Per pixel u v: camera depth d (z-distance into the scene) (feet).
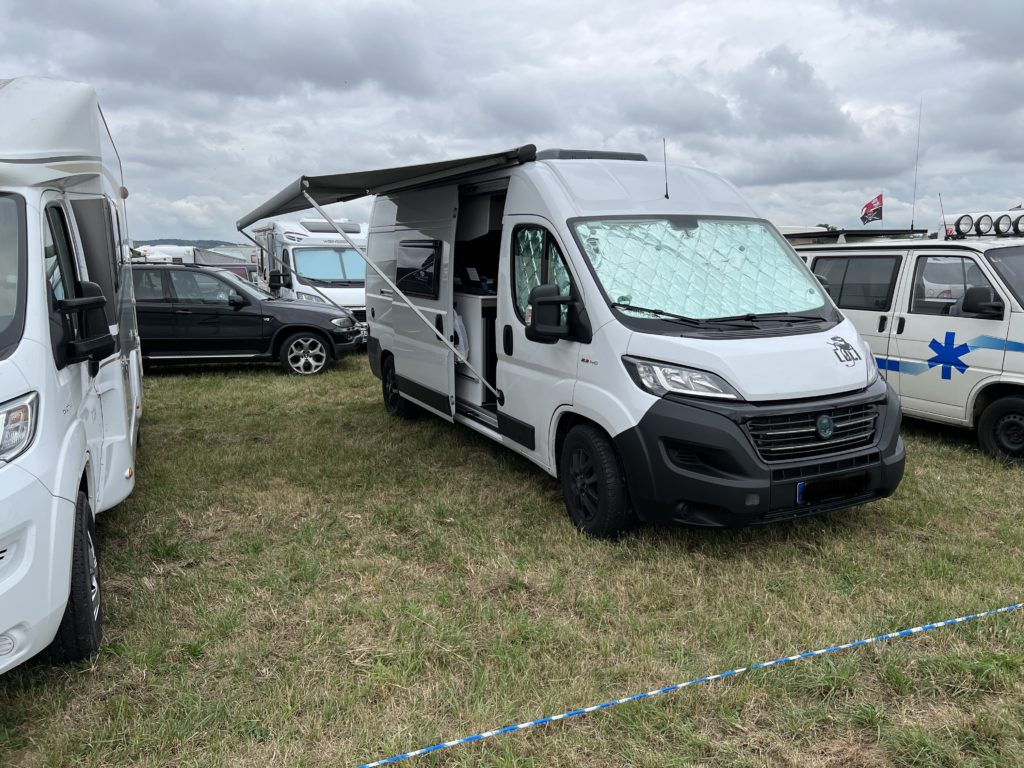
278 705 9.88
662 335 14.01
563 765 8.81
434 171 18.52
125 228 20.07
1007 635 11.28
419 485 18.85
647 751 8.98
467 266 22.06
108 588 13.24
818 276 25.25
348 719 9.63
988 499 17.54
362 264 46.78
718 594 12.87
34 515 8.93
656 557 14.20
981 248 20.62
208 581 13.48
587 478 15.39
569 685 10.34
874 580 13.41
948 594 12.75
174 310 34.91
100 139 13.21
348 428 25.11
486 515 16.71
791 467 13.17
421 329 21.99
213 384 33.50
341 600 12.78
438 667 10.85
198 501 17.75
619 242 15.70
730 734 9.36
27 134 10.75
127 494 14.35
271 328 36.06
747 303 15.37
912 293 22.27
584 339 15.02
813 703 9.93
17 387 9.13
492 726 9.47
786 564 14.10
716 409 13.07
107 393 13.66
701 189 17.79
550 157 18.43
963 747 9.12
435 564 14.37
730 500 12.92
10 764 8.82
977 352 20.34
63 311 10.13
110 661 10.91
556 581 13.28
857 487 13.92
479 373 19.30
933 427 23.97
